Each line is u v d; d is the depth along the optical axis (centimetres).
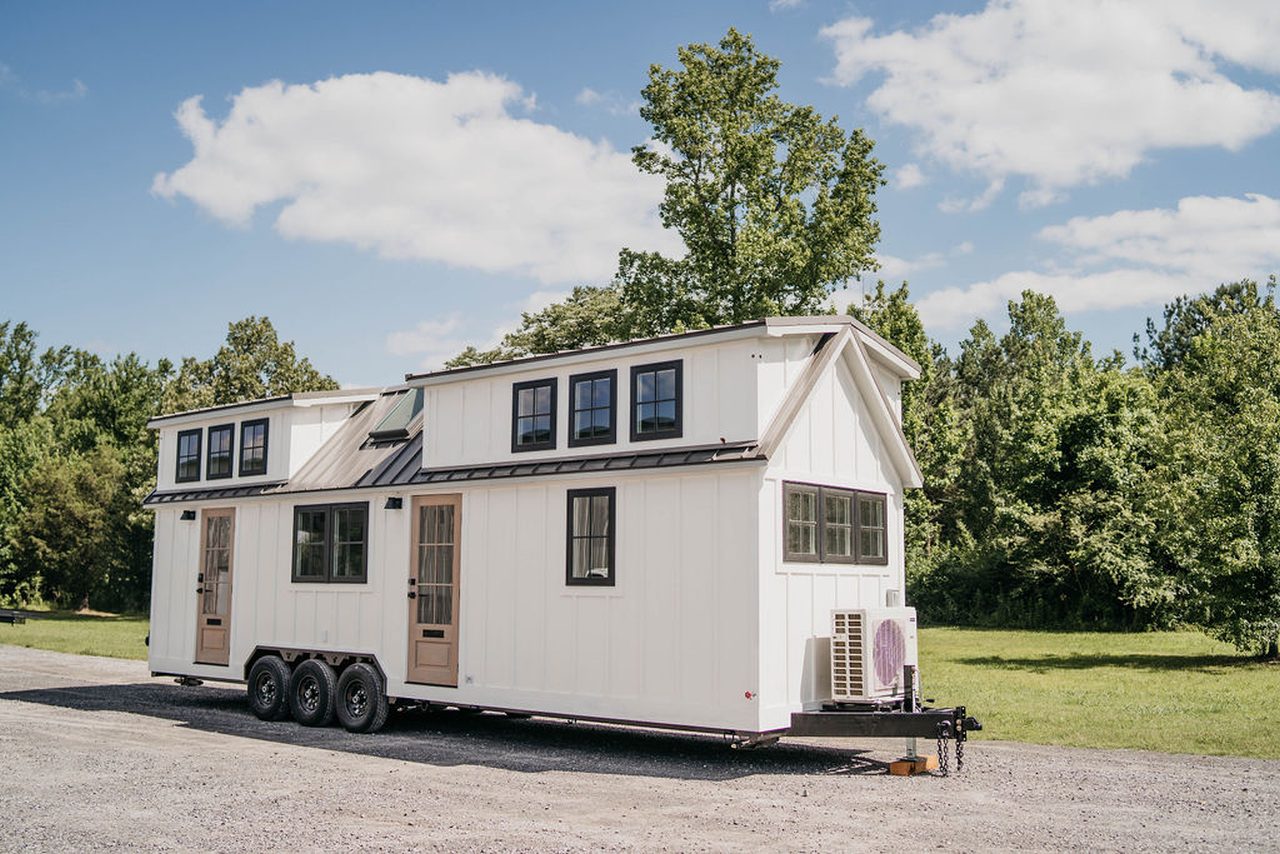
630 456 1130
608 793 907
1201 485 2045
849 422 1199
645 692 1070
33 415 7800
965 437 4156
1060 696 1559
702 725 1021
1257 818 795
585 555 1144
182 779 970
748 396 1056
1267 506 1967
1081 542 3116
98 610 4491
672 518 1074
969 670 1991
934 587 3691
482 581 1238
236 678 1498
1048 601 3403
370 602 1352
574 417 1198
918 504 3909
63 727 1319
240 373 3834
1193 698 1507
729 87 3139
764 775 1000
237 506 1555
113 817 808
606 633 1111
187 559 1620
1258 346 2178
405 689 1292
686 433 1098
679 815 815
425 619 1291
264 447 1548
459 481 1259
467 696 1230
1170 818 797
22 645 2650
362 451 1485
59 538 4212
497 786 941
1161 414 3030
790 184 3117
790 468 1072
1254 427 2008
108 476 4309
